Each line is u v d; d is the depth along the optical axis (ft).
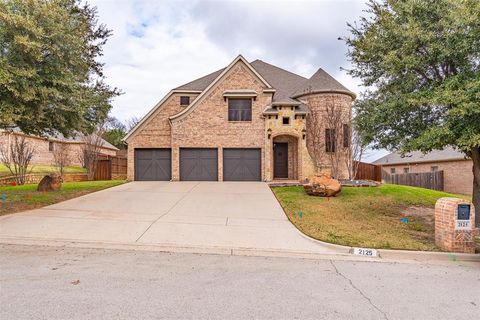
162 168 66.49
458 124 25.22
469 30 25.35
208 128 64.23
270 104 64.49
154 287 14.06
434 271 17.81
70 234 23.61
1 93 28.32
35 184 59.62
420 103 26.68
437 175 81.20
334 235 24.91
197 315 11.42
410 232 27.14
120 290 13.57
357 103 34.32
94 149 76.64
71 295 12.89
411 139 29.27
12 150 65.31
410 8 26.99
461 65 27.20
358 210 36.29
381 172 78.23
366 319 11.57
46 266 16.71
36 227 25.20
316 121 65.16
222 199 41.34
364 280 15.94
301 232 25.90
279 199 41.50
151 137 66.90
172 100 68.39
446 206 21.80
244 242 23.00
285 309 12.19
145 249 20.81
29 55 28.30
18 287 13.64
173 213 32.37
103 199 39.81
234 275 16.16
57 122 34.91
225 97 64.03
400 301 13.35
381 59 30.60
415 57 27.73
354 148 61.05
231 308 12.11
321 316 11.66
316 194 43.68
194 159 64.34
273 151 68.54
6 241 21.68
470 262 19.88
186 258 19.11
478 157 30.01
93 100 40.40
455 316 12.01
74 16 37.14
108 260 18.16
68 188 49.55
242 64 65.21
